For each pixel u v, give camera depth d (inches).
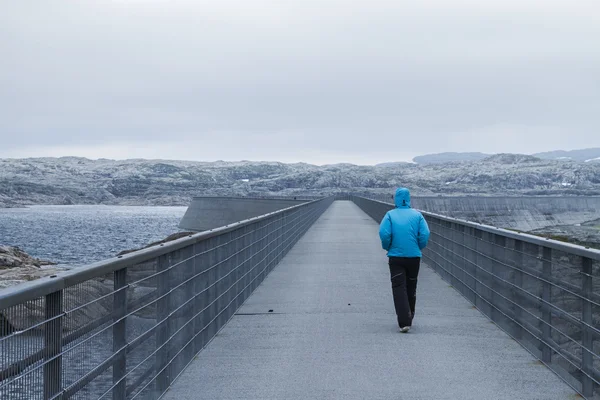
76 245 3878.0
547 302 283.3
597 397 223.8
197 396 242.7
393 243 358.9
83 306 159.5
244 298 458.0
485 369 280.4
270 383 259.8
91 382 164.4
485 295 406.0
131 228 5713.6
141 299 211.9
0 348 117.4
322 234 1201.4
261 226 563.2
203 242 317.4
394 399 239.5
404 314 354.3
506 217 3191.4
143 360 214.2
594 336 226.2
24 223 6486.2
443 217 569.3
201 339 314.2
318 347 321.7
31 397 129.9
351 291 510.0
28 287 127.0
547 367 283.1
